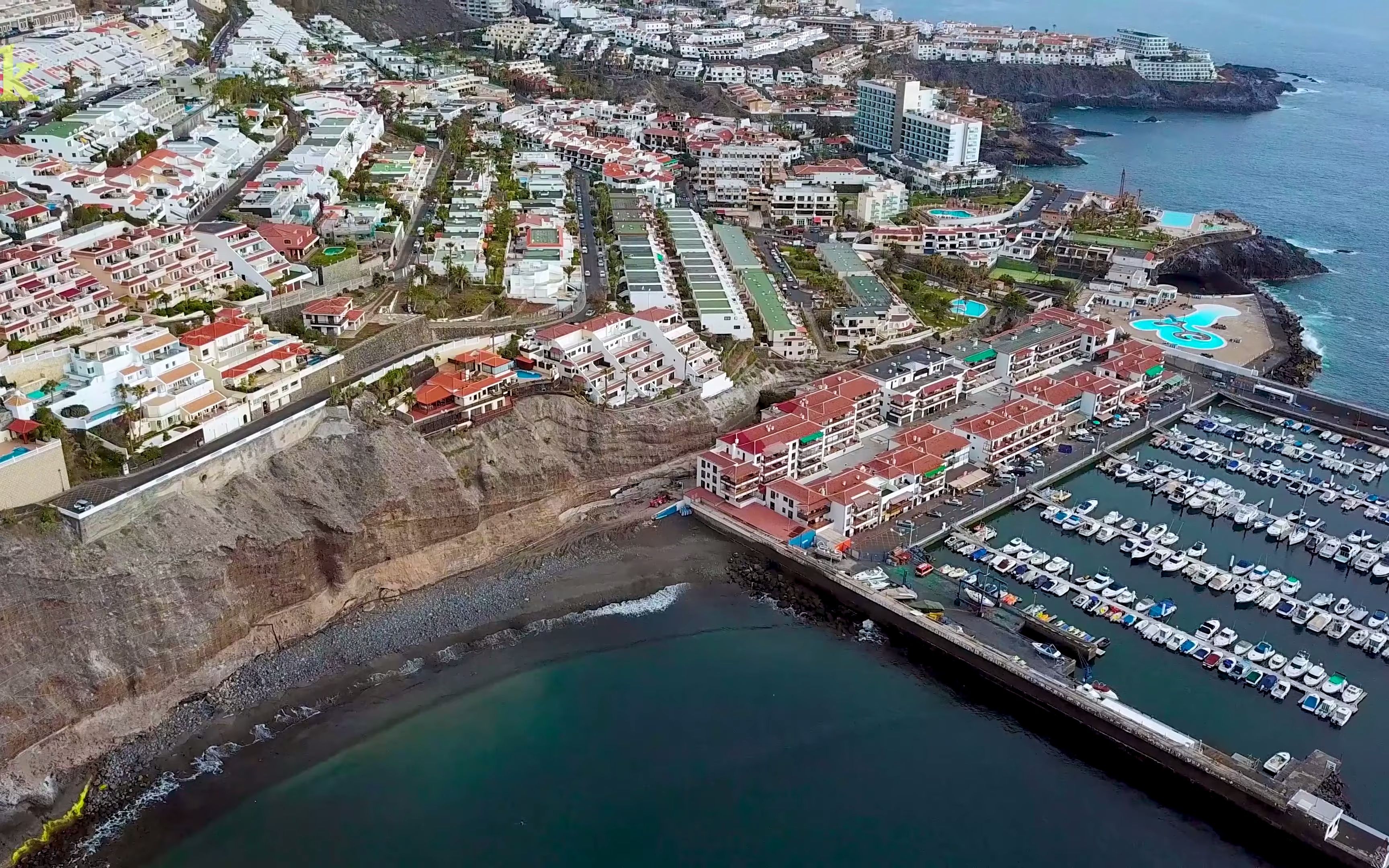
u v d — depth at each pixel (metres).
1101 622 169.25
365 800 136.12
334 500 167.88
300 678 154.50
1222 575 179.38
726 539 189.75
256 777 138.62
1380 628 168.75
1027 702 155.88
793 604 176.00
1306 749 145.38
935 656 165.38
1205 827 138.00
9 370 160.38
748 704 155.12
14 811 130.12
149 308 194.62
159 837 129.62
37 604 138.00
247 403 172.75
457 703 152.25
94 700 140.25
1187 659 161.88
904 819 137.38
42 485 146.75
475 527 183.12
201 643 150.25
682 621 170.75
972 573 180.12
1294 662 160.38
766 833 134.25
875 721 153.25
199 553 151.88
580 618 170.25
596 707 152.88
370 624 165.38
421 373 197.38
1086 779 144.75
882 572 178.00
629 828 134.12
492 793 138.12
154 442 162.50
